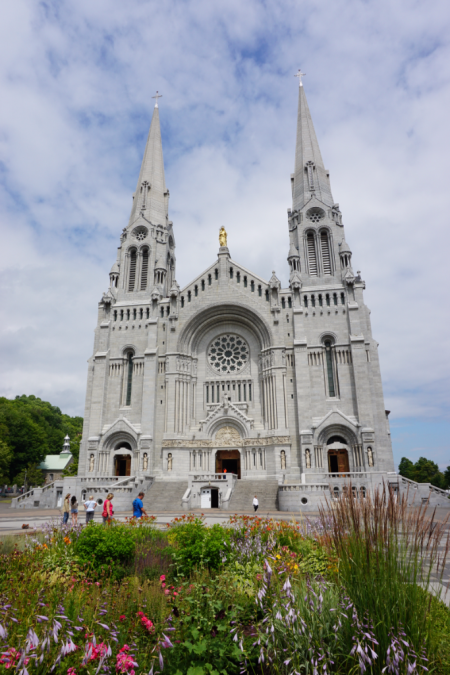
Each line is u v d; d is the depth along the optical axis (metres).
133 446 58.12
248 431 56.72
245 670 7.20
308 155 70.69
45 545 14.88
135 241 70.12
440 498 44.88
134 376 62.09
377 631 7.37
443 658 7.47
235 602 9.66
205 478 48.50
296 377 56.38
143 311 64.88
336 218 64.81
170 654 7.34
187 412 60.25
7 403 106.00
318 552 13.52
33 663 6.23
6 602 8.38
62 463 109.31
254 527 17.22
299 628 7.83
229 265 64.50
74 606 8.73
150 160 77.31
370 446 52.00
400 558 8.05
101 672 6.34
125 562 14.67
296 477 53.00
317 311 59.38
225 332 63.94
